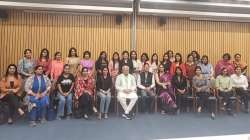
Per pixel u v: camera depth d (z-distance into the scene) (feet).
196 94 22.81
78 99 20.89
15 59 24.50
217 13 26.37
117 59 24.04
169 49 27.30
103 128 18.43
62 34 25.32
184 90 22.99
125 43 26.45
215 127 18.89
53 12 24.71
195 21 27.84
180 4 25.30
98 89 21.42
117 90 21.67
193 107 23.48
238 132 17.79
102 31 26.02
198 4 25.66
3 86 19.75
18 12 24.44
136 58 24.47
